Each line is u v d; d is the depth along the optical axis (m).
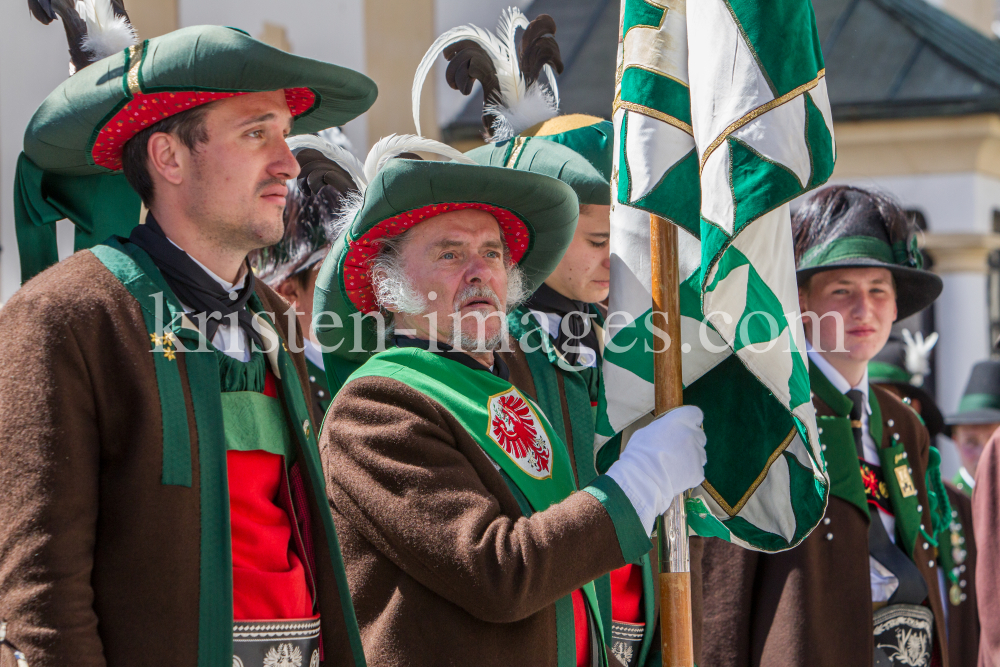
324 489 4.84
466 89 6.90
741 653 7.22
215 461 4.30
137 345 4.20
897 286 8.38
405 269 5.47
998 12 29.64
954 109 19.81
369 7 14.20
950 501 9.40
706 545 7.44
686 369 5.52
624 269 5.51
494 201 5.45
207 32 4.30
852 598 7.29
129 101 4.44
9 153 9.59
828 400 7.70
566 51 22.89
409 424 4.95
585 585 5.29
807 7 4.98
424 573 4.76
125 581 4.06
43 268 4.98
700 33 5.01
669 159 5.07
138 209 5.29
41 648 3.72
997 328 20.91
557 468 5.52
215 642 4.18
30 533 3.81
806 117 4.84
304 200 7.69
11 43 9.34
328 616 4.77
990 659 8.62
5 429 3.89
